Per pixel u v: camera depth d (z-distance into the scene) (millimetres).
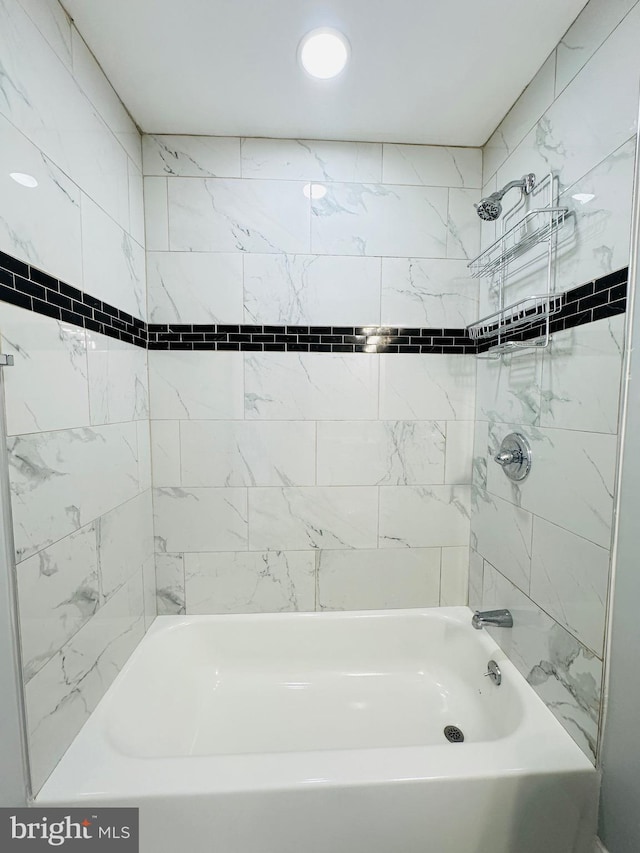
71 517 956
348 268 1493
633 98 799
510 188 1189
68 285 945
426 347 1541
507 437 1289
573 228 984
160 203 1424
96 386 1079
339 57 1088
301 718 1373
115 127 1203
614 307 848
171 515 1523
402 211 1492
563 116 1022
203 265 1455
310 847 888
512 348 1254
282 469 1539
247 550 1556
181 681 1424
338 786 876
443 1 939
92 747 956
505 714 1204
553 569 1062
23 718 800
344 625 1562
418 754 947
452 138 1444
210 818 865
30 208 809
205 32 1012
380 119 1343
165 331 1465
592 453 916
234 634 1542
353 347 1519
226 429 1510
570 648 996
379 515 1582
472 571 1587
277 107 1282
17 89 770
